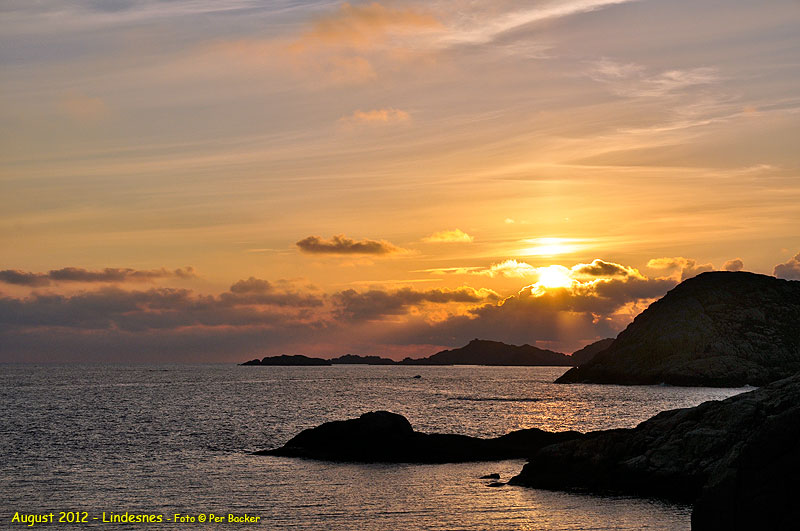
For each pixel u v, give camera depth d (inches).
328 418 4490.7
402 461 2573.8
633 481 1957.4
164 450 2898.6
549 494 1966.0
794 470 1251.2
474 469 2427.4
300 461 2571.4
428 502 1884.8
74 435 3427.7
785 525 1225.4
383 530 1614.2
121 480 2188.7
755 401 1943.9
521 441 2822.3
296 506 1849.2
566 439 2822.3
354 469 2407.7
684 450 1937.7
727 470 1339.8
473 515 1740.9
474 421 4242.1
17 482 2155.5
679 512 1745.8
